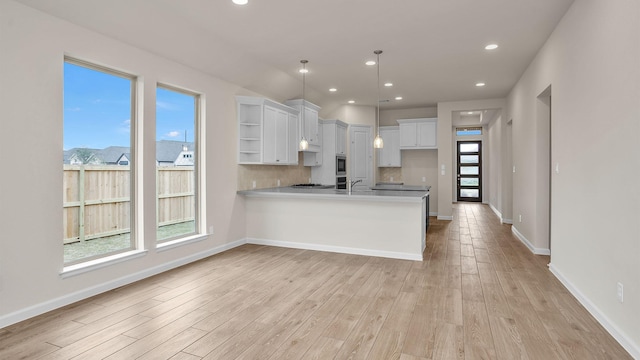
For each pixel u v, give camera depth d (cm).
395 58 466
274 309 284
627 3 214
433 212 862
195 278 366
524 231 534
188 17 339
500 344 226
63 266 292
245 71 482
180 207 429
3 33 250
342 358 210
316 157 711
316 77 559
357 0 308
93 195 330
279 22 352
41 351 217
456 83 602
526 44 415
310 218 498
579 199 299
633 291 209
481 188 1141
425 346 224
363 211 466
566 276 336
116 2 295
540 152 456
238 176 512
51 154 281
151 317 268
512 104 635
